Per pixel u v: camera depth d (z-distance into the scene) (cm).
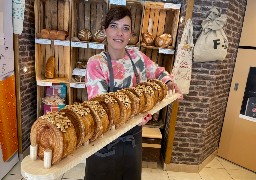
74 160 98
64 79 353
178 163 339
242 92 353
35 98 366
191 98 314
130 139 164
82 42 321
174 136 329
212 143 369
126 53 172
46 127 94
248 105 348
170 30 354
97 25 353
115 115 130
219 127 376
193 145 332
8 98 283
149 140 329
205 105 317
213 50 278
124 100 140
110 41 155
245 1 334
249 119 350
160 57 364
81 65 347
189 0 278
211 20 279
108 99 133
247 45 342
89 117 113
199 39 282
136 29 354
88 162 169
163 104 181
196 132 327
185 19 284
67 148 95
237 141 368
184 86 294
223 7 285
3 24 258
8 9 266
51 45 358
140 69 177
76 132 103
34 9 315
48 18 347
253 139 350
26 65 323
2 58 262
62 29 354
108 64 159
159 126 351
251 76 342
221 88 340
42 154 94
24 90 322
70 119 104
